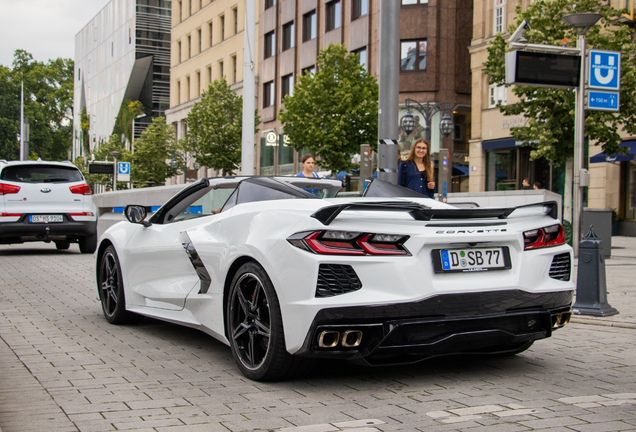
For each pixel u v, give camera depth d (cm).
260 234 407
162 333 575
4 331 580
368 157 1133
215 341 542
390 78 877
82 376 425
